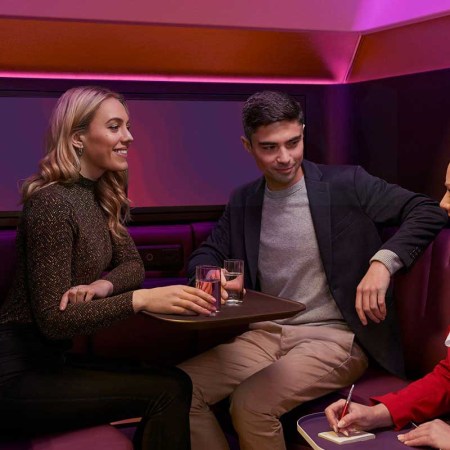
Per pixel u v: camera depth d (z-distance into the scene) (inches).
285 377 88.0
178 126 109.4
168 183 110.3
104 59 103.4
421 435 64.4
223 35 104.2
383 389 89.5
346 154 114.3
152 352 105.7
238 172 112.8
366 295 86.7
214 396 92.5
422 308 93.5
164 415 80.0
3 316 81.7
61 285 77.7
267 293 98.2
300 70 111.3
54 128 84.1
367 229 94.9
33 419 76.8
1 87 101.4
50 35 98.7
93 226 83.7
